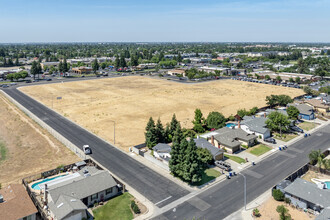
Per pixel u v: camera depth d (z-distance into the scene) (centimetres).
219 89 16675
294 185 5022
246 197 5097
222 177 5891
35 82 19100
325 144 7725
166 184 5597
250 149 7469
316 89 16300
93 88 16862
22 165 6494
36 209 4400
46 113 11031
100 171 5625
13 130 9100
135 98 14012
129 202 4950
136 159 6825
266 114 10431
